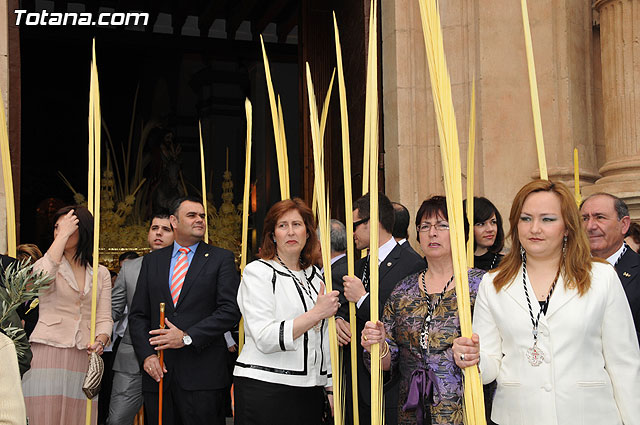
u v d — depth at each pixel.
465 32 5.57
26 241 15.96
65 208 3.69
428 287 2.53
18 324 2.15
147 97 16.36
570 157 5.14
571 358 2.02
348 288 2.19
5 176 2.84
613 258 2.88
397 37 5.61
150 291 3.57
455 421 2.34
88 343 3.59
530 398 2.04
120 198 13.80
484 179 5.37
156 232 4.62
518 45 5.46
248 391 2.74
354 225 3.19
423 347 2.42
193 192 15.30
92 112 2.92
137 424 4.30
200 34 14.89
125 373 4.02
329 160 7.14
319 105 7.84
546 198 2.06
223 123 15.40
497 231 3.34
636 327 2.70
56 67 16.45
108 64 16.48
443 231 2.46
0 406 1.53
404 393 2.50
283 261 2.91
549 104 5.28
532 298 2.09
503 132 5.42
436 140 5.56
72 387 3.50
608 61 4.99
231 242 11.56
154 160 15.42
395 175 5.59
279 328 2.63
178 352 3.45
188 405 3.41
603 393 2.02
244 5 13.24
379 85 5.91
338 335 3.03
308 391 2.81
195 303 3.52
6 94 4.51
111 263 9.52
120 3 13.66
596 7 5.15
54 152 16.45
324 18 8.12
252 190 14.52
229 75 15.44
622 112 4.89
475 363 1.72
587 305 2.03
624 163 4.82
